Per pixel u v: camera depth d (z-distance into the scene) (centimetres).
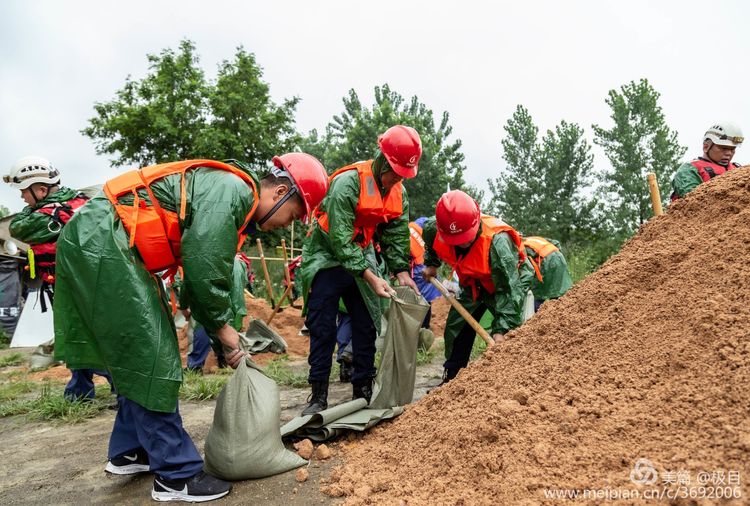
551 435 244
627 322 294
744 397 216
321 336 383
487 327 612
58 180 491
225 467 280
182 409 463
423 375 599
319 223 393
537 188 2044
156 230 255
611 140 1864
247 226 293
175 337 264
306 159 300
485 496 223
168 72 2073
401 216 420
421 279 814
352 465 290
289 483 280
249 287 998
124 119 1991
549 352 310
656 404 236
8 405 487
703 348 250
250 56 2170
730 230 306
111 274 246
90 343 264
